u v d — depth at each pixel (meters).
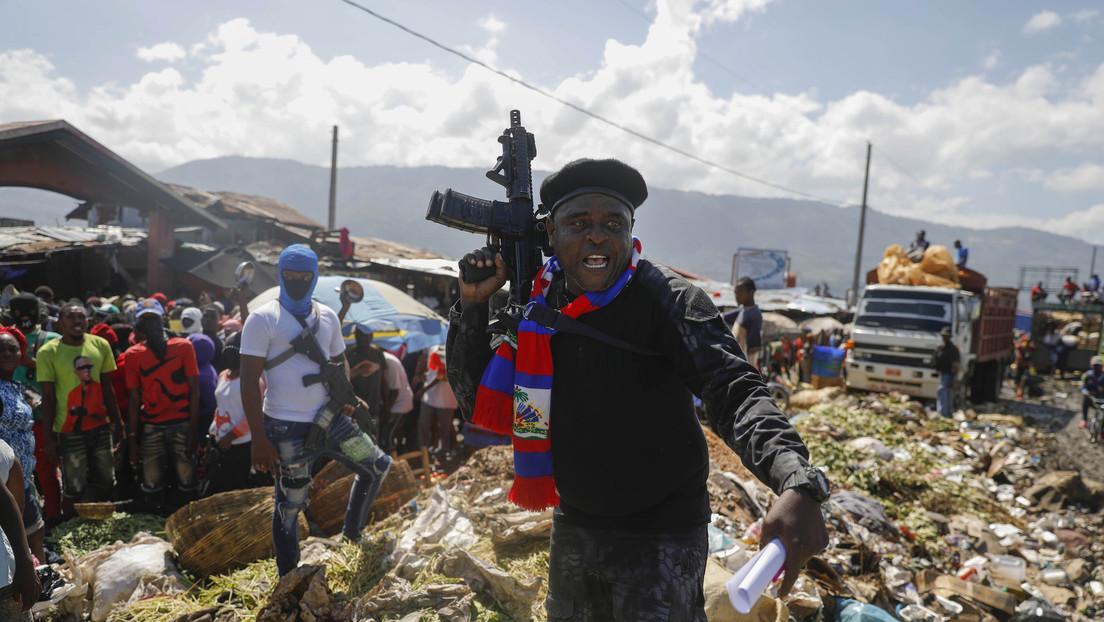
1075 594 5.69
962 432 11.16
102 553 4.06
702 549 1.84
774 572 0.99
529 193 1.94
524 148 1.97
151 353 5.65
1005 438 11.12
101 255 18.27
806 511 1.09
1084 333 30.17
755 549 4.33
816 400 12.80
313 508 4.57
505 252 1.89
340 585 3.55
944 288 13.90
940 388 12.56
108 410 5.79
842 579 4.67
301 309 3.49
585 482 1.76
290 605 2.97
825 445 8.14
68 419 5.50
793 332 21.89
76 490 5.57
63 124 12.84
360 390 6.86
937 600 4.94
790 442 1.26
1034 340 26.33
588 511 1.82
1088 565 6.32
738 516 5.07
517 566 3.60
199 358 6.34
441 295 21.64
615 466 1.73
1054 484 8.24
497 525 3.97
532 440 1.78
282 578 3.03
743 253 36.62
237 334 5.83
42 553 3.39
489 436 7.48
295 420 3.42
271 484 6.06
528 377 1.76
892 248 15.77
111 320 8.15
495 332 1.88
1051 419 14.83
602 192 1.62
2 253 16.58
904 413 11.42
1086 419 13.74
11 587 2.33
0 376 3.69
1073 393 20.48
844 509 6.35
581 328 1.70
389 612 3.16
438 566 3.53
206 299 14.80
